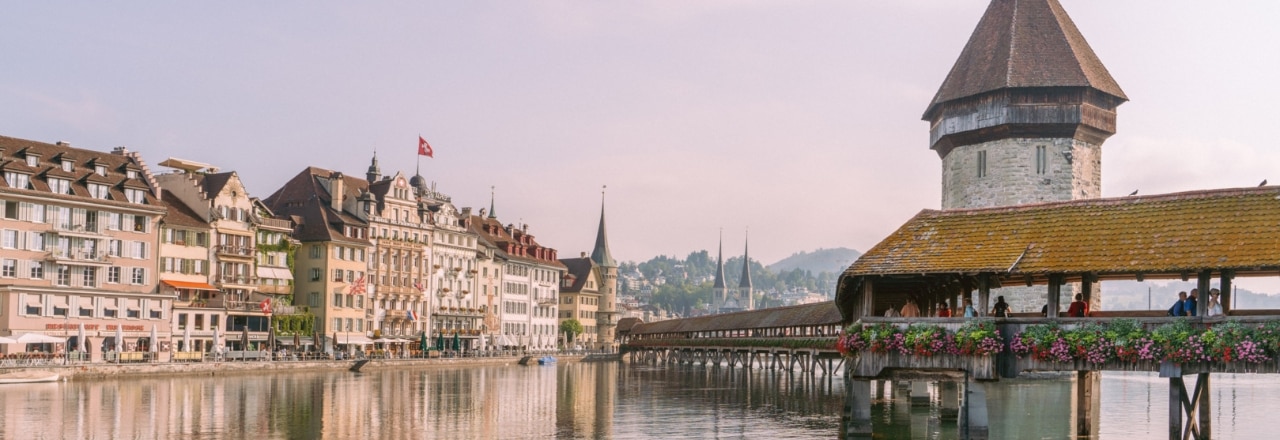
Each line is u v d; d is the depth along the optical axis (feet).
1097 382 270.67
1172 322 112.06
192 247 354.33
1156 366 112.57
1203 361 109.91
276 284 391.65
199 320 351.67
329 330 408.26
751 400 228.43
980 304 122.11
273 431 158.81
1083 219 122.93
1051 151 288.30
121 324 320.29
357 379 293.84
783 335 376.68
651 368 418.31
